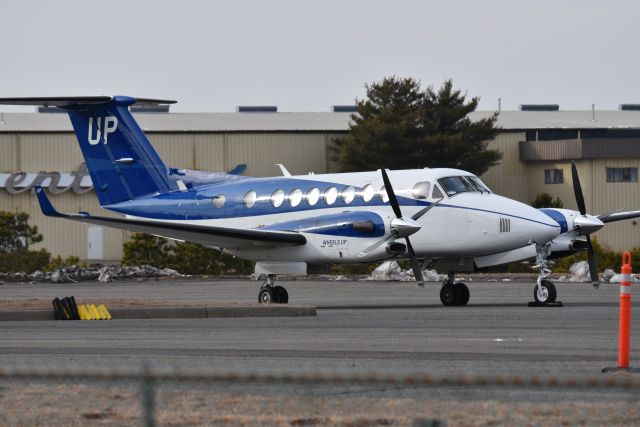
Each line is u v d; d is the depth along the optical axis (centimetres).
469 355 5547
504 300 10638
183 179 11306
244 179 11044
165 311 8106
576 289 12431
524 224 9444
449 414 3756
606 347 5897
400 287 13600
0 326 7350
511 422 3625
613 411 3788
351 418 3706
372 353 5662
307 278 16088
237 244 10100
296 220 10056
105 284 15062
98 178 11594
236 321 7762
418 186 9781
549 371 4866
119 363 5275
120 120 11431
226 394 4109
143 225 9900
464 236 9594
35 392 4325
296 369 4994
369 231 9450
